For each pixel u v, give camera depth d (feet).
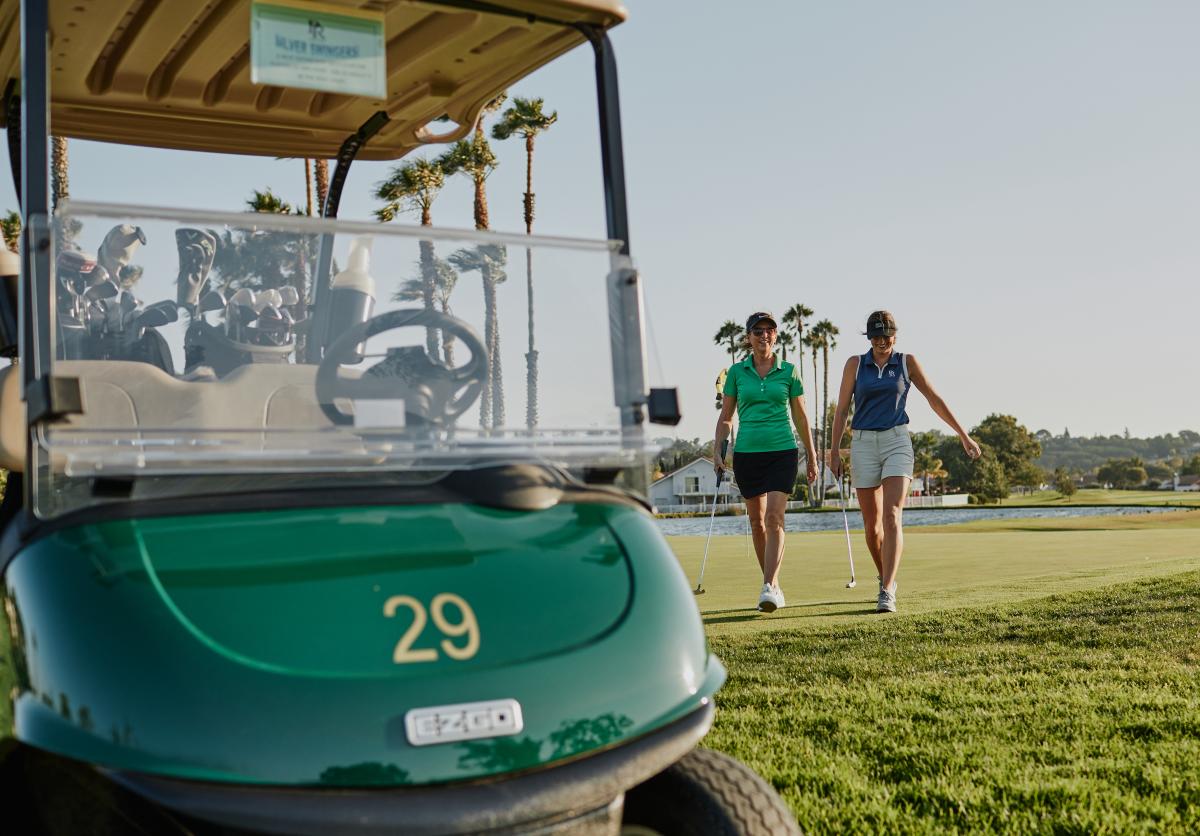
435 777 6.28
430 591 7.00
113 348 9.06
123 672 6.30
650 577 7.75
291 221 8.51
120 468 7.07
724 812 7.29
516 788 6.44
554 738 6.61
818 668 18.53
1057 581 29.43
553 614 7.16
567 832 6.66
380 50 8.89
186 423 8.59
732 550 49.24
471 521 7.72
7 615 7.05
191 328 9.31
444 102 12.54
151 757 6.07
